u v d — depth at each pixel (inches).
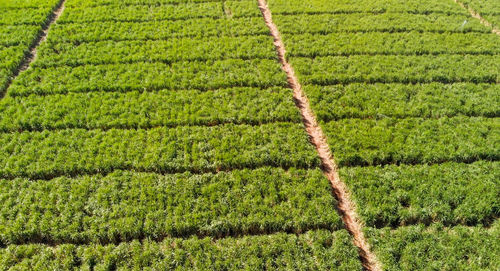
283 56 748.0
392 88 655.1
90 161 516.7
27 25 800.9
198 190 484.7
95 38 762.2
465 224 464.1
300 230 452.1
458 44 769.6
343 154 530.9
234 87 648.4
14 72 687.1
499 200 474.6
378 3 912.3
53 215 453.4
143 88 645.3
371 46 756.6
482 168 517.3
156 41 757.3
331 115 597.0
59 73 676.1
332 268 409.1
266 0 933.2
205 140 555.8
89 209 460.4
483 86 666.8
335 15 861.2
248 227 449.1
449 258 416.5
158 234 443.2
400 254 423.5
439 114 605.0
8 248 421.1
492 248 426.9
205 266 410.0
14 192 477.1
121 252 418.9
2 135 556.1
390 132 566.9
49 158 521.0
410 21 845.8
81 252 420.8
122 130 567.8
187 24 815.1
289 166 529.7
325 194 482.6
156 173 514.9
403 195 478.6
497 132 572.4
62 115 592.4
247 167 524.7
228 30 795.4
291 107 611.8
